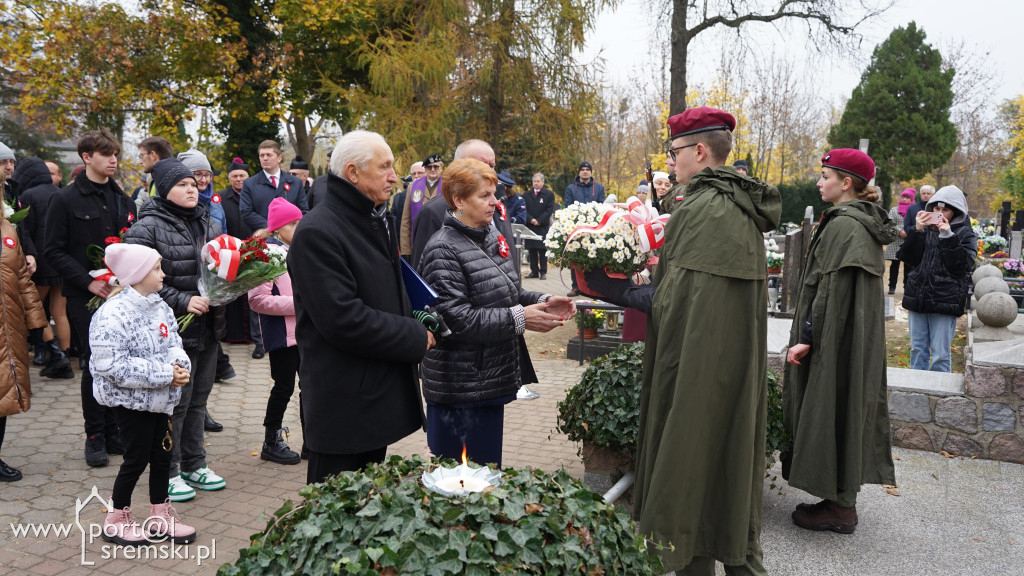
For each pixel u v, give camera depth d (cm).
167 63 1688
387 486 195
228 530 388
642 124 3375
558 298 338
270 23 1811
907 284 635
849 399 377
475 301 319
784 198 2922
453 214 332
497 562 169
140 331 354
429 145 1722
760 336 290
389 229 294
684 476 275
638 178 3444
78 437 538
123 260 351
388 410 280
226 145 1811
